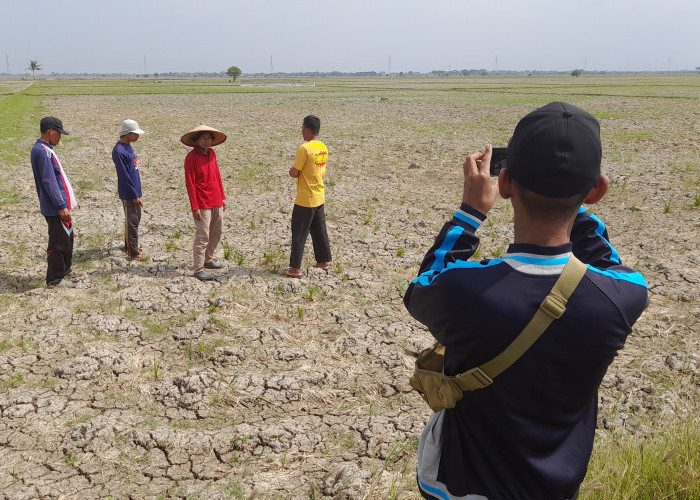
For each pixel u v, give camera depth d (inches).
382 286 261.6
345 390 177.3
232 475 139.2
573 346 49.9
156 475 139.6
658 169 522.6
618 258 62.3
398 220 377.4
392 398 173.3
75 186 473.4
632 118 999.6
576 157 48.3
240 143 738.2
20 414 162.7
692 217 365.7
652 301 238.4
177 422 160.9
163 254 305.0
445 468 58.1
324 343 207.9
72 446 149.3
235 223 367.6
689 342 202.7
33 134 826.2
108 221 366.3
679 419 155.5
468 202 59.1
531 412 52.2
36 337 208.2
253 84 4126.5
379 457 145.4
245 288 257.0
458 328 52.1
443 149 674.8
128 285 259.4
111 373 185.2
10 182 486.9
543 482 53.4
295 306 241.1
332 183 490.3
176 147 703.7
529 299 49.9
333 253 308.2
